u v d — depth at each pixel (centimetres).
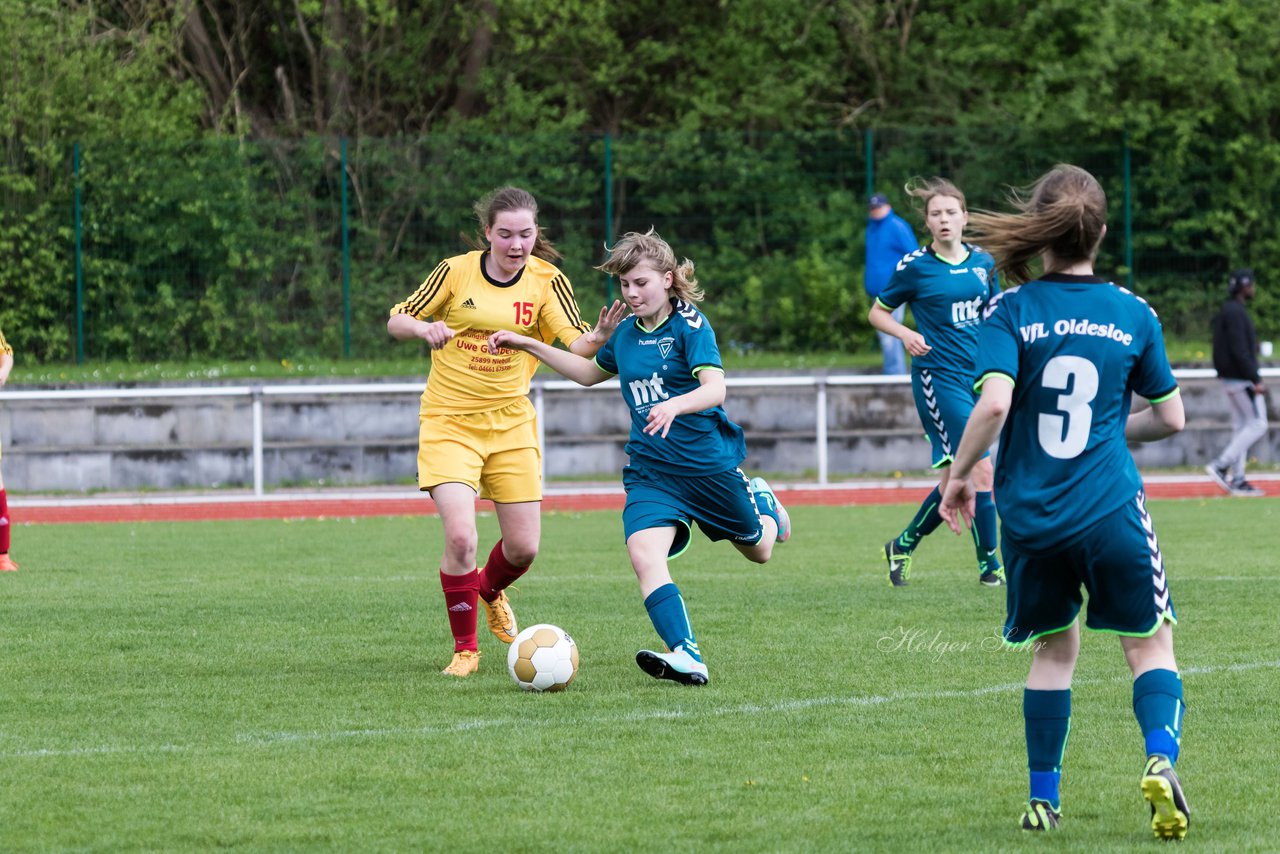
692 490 2286
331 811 1603
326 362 7038
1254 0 8194
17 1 7525
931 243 3281
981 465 3256
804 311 7438
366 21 9100
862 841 1490
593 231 7281
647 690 2223
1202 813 1588
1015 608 1563
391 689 2248
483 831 1529
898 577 3322
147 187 6912
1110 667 2380
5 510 3716
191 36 9000
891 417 6538
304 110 9469
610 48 9294
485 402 2434
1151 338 1546
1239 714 2039
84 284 6894
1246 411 5462
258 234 7006
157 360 6944
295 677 2344
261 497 5681
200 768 1783
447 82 9294
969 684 2247
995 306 1548
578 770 1766
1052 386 1512
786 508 5272
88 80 7631
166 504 5531
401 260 7150
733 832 1522
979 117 8819
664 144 7312
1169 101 7800
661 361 2255
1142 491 1529
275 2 9050
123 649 2597
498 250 2378
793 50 9344
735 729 1969
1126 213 7312
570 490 5903
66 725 2016
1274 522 4553
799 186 7419
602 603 3089
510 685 2275
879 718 2027
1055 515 1499
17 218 6862
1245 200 7375
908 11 9394
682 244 7375
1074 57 8794
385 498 5694
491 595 2602
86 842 1499
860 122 9219
